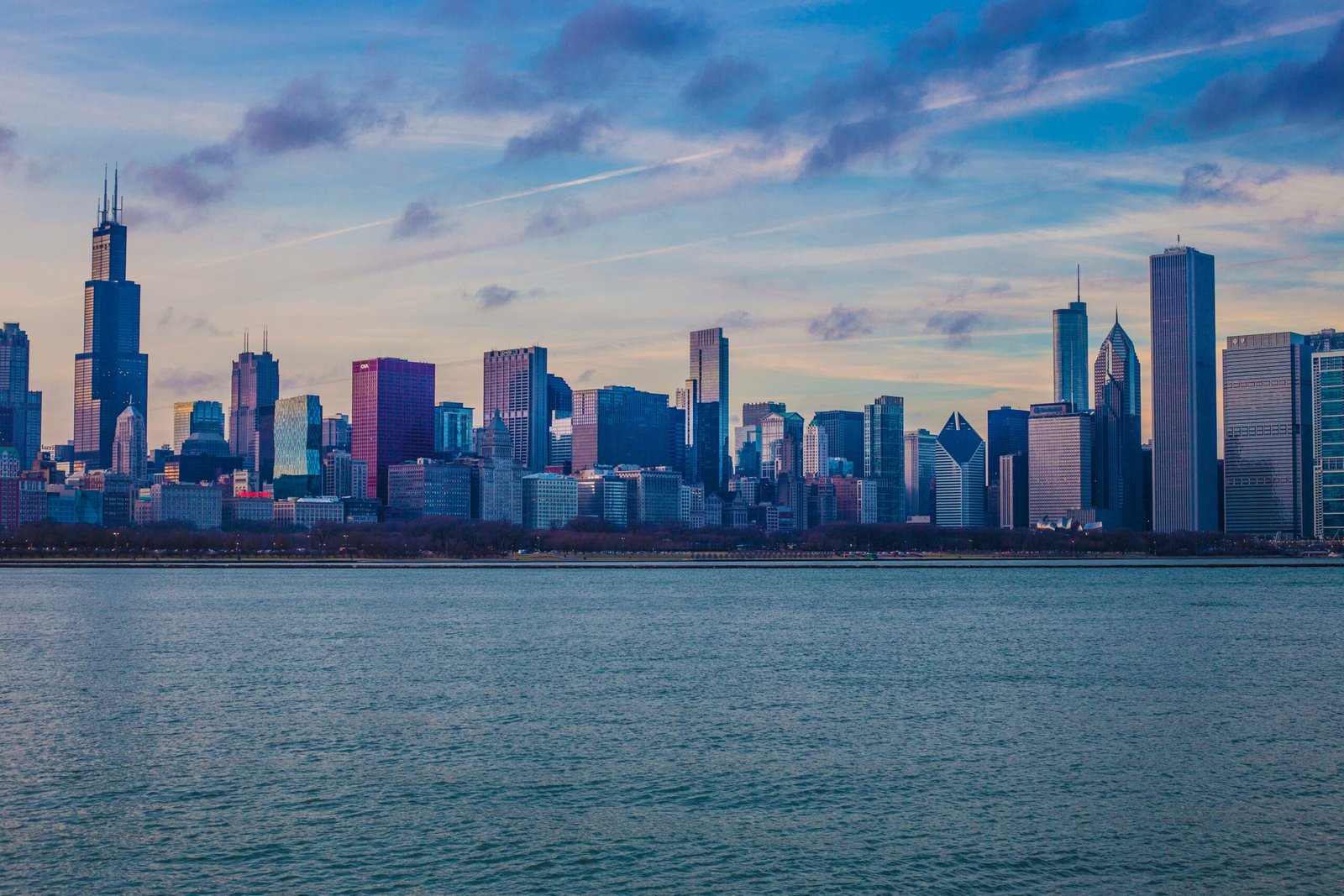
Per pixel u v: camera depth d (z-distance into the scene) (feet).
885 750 485.15
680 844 363.56
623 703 596.29
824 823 384.06
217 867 343.26
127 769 449.48
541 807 400.67
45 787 423.64
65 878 335.47
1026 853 355.15
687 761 465.47
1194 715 563.48
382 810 396.16
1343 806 401.29
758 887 330.34
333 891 326.85
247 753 476.54
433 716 557.33
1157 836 370.73
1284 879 335.06
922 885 331.36
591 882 333.83
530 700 606.14
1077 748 488.02
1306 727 531.09
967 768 453.58
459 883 333.01
